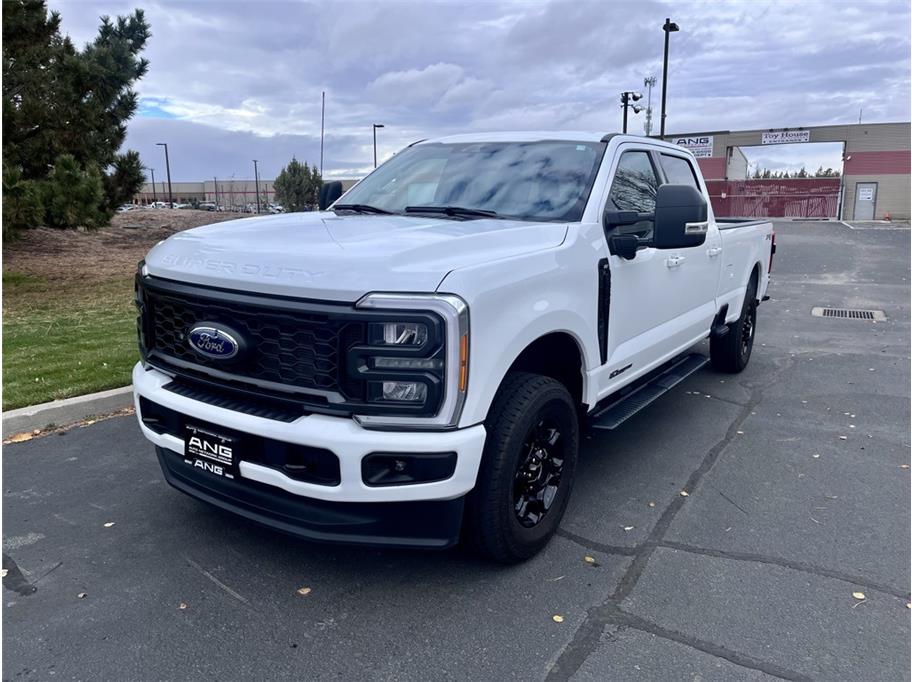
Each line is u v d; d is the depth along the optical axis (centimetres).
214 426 314
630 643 290
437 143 504
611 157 432
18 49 1236
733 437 536
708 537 379
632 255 403
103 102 1438
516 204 411
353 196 484
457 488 291
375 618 306
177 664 277
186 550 361
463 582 334
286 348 294
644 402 445
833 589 330
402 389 281
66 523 388
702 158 4653
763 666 277
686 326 523
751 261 683
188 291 317
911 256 1997
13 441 506
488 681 269
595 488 441
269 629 298
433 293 277
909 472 470
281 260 298
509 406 320
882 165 4222
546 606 316
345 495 284
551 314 333
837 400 634
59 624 300
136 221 2342
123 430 530
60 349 739
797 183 4384
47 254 1633
